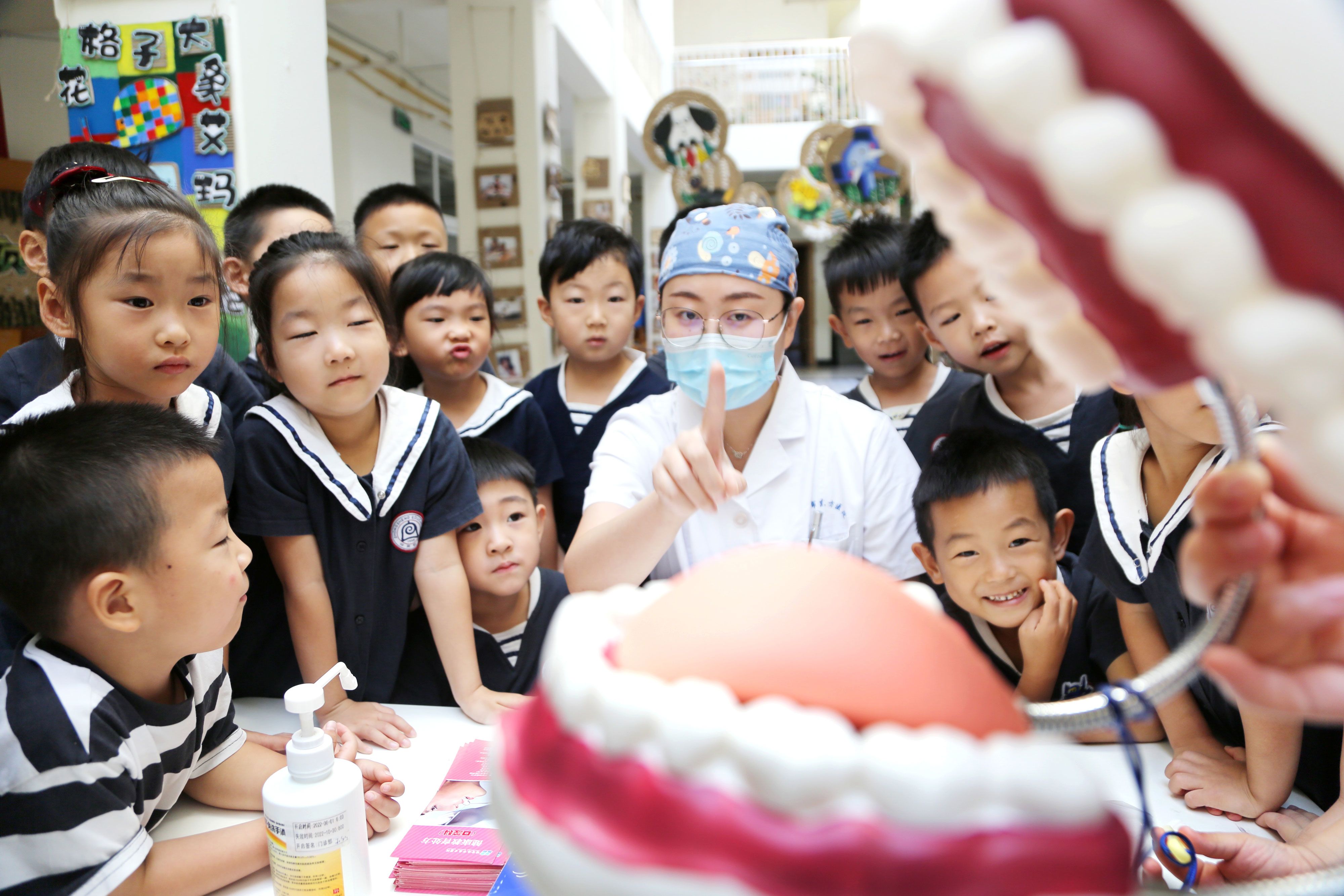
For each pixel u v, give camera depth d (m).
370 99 5.89
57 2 2.18
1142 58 0.19
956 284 1.47
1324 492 0.21
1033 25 0.20
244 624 1.27
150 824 0.87
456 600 1.24
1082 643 1.19
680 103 4.89
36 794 0.70
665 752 0.26
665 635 0.30
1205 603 0.38
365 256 1.23
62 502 0.71
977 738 0.28
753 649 0.29
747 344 1.16
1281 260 0.19
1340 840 0.71
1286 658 0.36
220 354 1.43
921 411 1.85
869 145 4.32
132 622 0.74
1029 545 1.14
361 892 0.72
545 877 0.27
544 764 0.28
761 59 8.75
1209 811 0.86
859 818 0.24
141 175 1.36
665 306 1.23
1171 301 0.20
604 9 6.05
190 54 2.14
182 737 0.84
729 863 0.24
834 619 0.29
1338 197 0.19
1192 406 0.59
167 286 0.95
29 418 0.81
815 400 1.35
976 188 0.27
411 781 0.96
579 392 2.06
